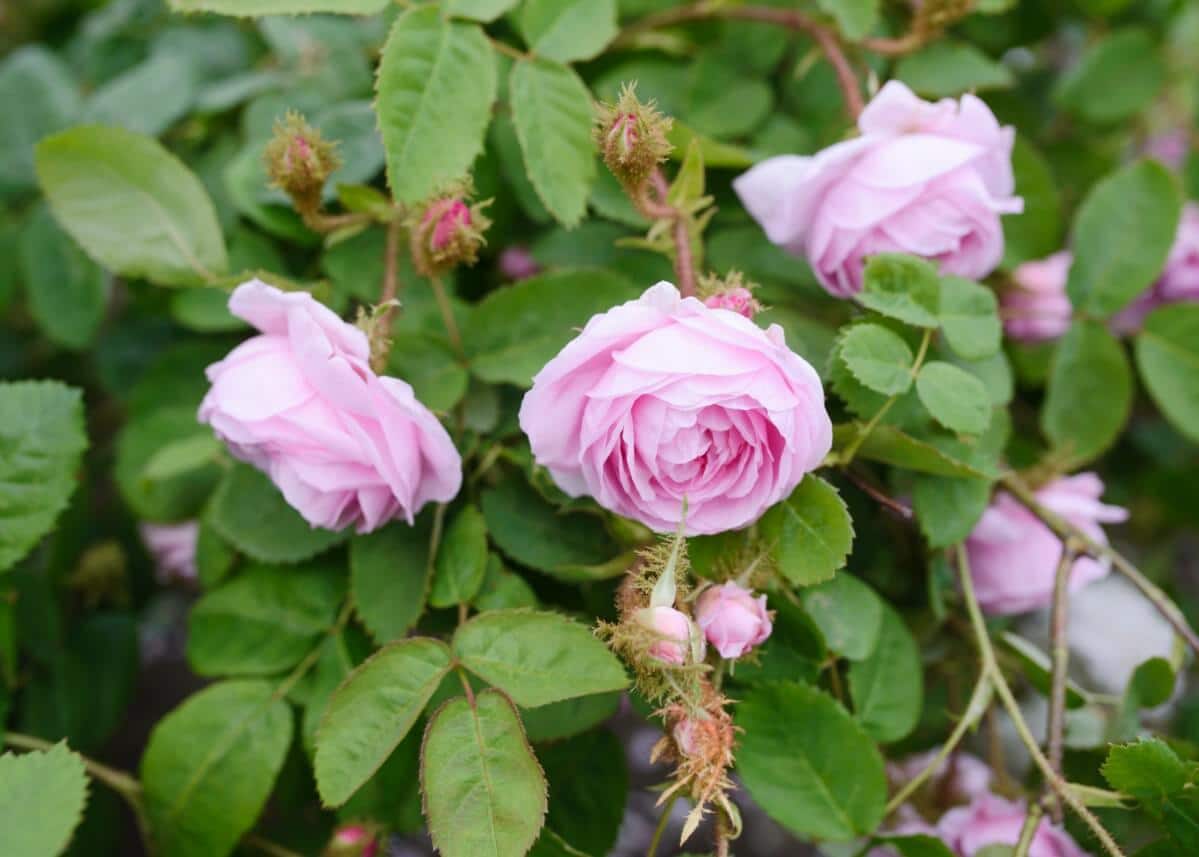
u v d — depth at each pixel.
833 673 0.49
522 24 0.49
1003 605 0.51
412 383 0.49
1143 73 0.61
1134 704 0.49
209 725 0.49
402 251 0.52
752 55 0.55
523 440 0.49
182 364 0.56
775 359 0.43
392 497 0.47
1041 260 0.55
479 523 0.48
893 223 0.48
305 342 0.44
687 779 0.42
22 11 0.70
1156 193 0.54
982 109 0.48
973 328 0.47
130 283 0.57
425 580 0.48
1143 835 0.48
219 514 0.49
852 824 0.47
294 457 0.45
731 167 0.52
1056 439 0.54
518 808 0.43
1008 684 0.53
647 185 0.47
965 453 0.48
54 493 0.49
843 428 0.47
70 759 0.44
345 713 0.44
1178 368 0.55
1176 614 0.49
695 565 0.46
